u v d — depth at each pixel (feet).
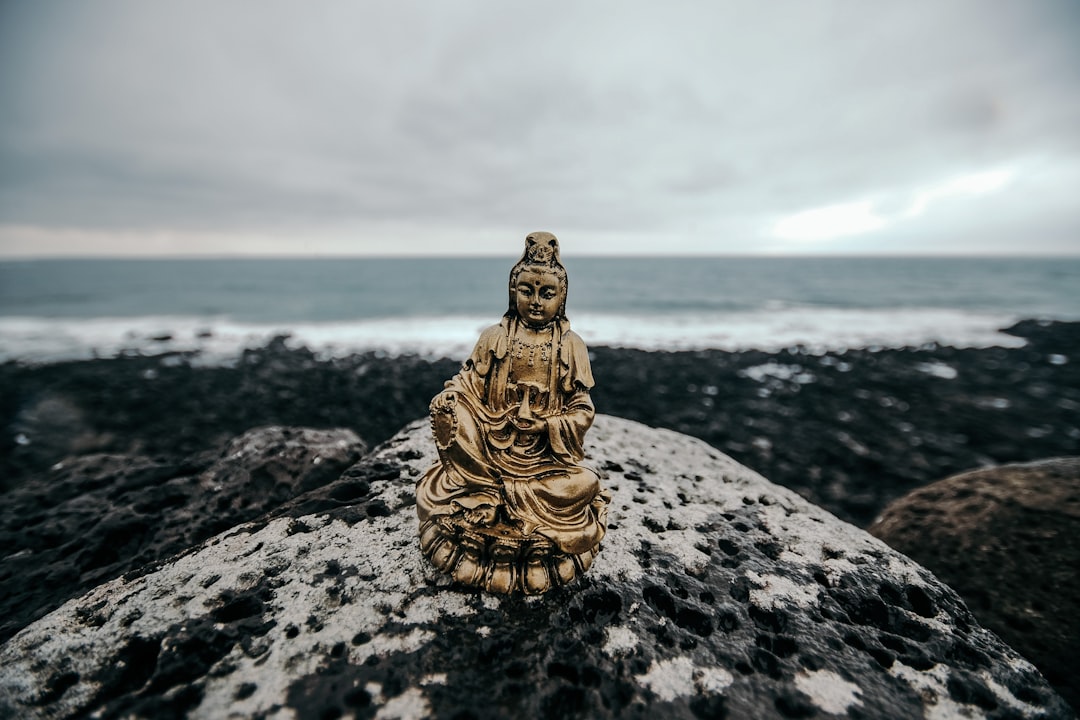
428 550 0.53
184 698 0.41
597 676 0.44
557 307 0.52
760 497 0.70
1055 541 0.70
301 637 0.45
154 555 0.66
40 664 0.43
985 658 0.47
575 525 0.50
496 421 0.52
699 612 0.50
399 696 0.41
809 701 0.42
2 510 0.80
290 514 0.62
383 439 2.02
